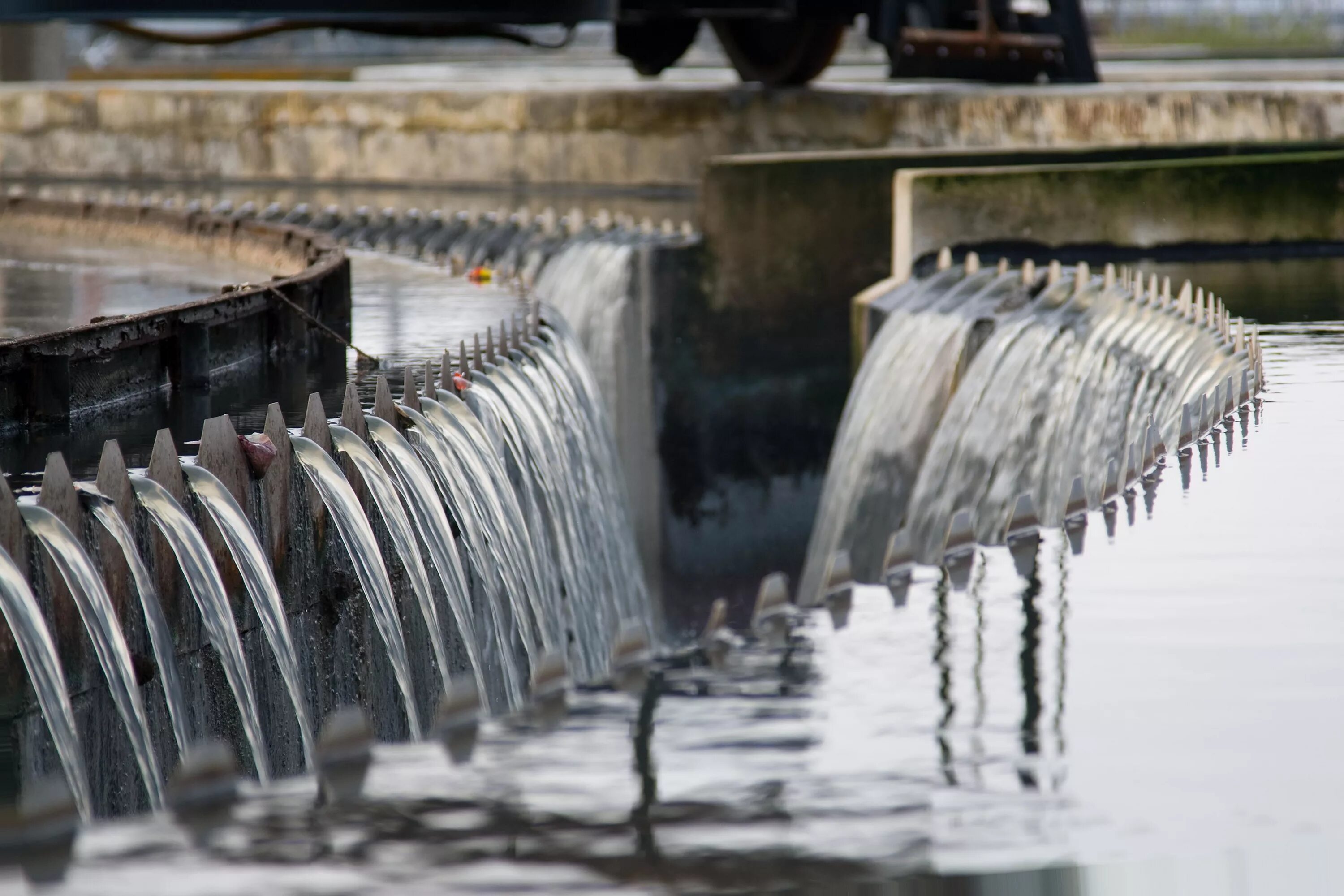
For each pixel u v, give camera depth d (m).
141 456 12.25
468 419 14.80
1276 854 4.71
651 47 38.84
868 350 24.91
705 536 30.62
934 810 4.96
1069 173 25.56
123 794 10.61
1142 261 25.67
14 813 4.59
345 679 13.32
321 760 5.22
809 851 4.65
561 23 25.67
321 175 40.38
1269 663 6.55
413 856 4.57
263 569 11.12
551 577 16.19
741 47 37.94
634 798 4.97
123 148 42.25
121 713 9.63
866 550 23.23
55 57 53.47
